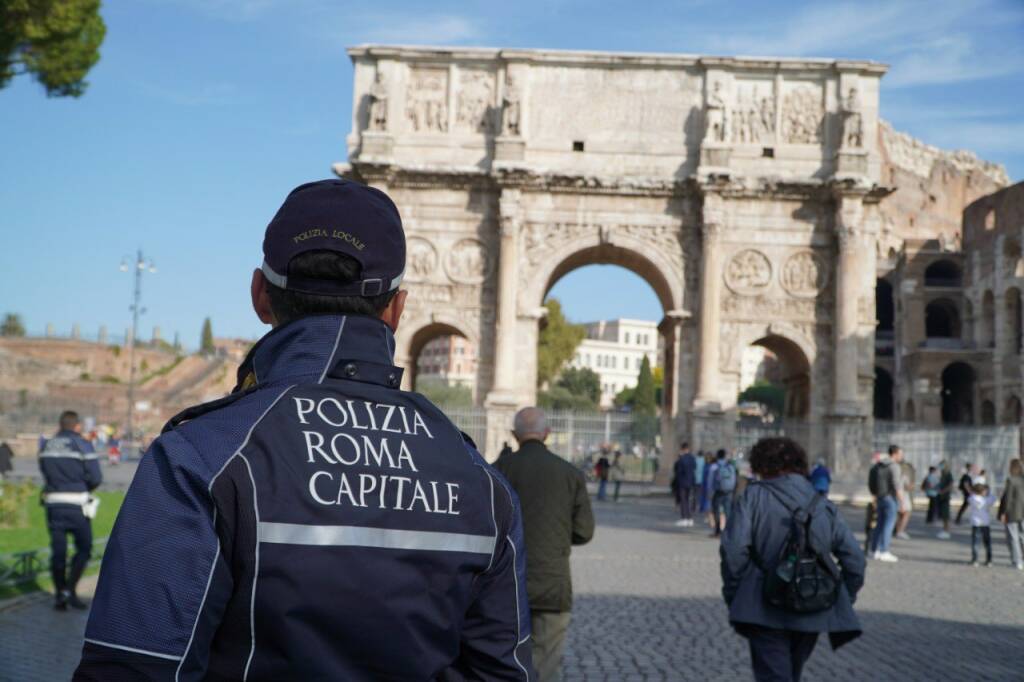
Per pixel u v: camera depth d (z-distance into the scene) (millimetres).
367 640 3145
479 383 59719
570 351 133500
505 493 3648
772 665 9586
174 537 3010
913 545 36312
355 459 3314
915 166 114750
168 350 143250
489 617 3521
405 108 60656
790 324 60031
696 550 32500
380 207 3779
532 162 60188
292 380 3502
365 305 3721
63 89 34844
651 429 62656
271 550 3076
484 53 60125
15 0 31375
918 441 63531
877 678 14367
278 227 3697
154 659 2912
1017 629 18828
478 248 60438
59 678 13141
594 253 61969
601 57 60375
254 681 3074
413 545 3287
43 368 121000
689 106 60531
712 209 58781
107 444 93625
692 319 59688
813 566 9461
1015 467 30109
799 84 60562
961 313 98375
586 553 30312
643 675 14336
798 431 59906
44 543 26359
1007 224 91562
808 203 60312
